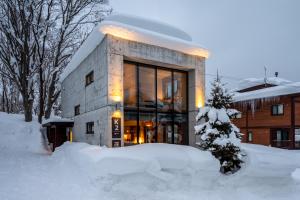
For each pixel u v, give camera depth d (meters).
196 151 8.90
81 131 14.88
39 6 21.56
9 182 7.31
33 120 22.41
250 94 24.08
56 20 24.11
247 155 9.73
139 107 12.20
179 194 6.82
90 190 6.46
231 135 9.55
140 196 6.48
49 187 6.90
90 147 9.84
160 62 12.42
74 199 5.94
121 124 10.78
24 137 18.02
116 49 10.97
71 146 12.61
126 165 7.08
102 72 11.30
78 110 16.12
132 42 11.43
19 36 20.45
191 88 13.93
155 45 12.12
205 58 14.09
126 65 12.00
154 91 12.88
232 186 7.76
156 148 8.55
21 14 19.94
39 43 21.53
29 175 8.33
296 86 20.66
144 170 7.17
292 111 20.55
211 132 9.48
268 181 8.30
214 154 9.24
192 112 13.76
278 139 24.86
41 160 11.75
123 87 11.73
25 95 21.11
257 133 25.98
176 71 13.88
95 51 12.48
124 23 12.02
